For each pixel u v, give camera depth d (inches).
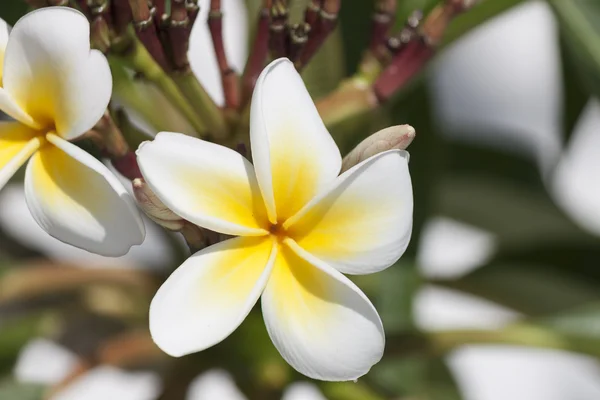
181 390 28.8
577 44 29.1
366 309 21.2
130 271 30.8
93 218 21.5
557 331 28.4
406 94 31.6
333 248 21.6
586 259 34.1
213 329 21.2
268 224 21.9
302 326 21.4
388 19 25.8
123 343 29.0
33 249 34.5
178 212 21.3
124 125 23.9
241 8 33.5
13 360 29.8
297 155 21.8
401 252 21.4
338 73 28.1
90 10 23.1
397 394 30.3
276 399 28.7
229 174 21.7
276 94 21.8
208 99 23.9
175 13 23.0
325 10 23.8
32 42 21.6
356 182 21.5
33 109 22.0
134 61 23.7
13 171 21.8
